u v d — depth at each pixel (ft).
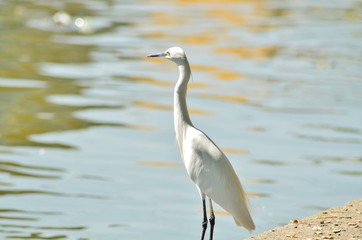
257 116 64.90
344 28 112.57
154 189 47.32
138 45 98.27
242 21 117.29
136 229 40.27
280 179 48.67
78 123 62.75
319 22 117.70
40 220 41.37
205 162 28.25
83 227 40.40
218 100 70.08
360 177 49.29
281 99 70.95
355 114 66.08
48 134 59.31
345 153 54.85
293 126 62.08
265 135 59.21
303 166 51.62
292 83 77.82
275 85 76.84
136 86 76.54
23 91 73.20
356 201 33.55
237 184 28.19
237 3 136.15
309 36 105.40
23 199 44.86
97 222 41.24
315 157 53.72
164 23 114.42
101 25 112.47
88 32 107.34
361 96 72.64
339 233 28.66
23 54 91.20
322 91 74.49
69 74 81.10
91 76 80.48
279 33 107.24
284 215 41.73
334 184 47.73
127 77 80.43
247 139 58.08
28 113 65.41
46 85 75.92
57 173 50.01
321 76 81.25
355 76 81.46
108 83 77.41
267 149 55.62
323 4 139.03
